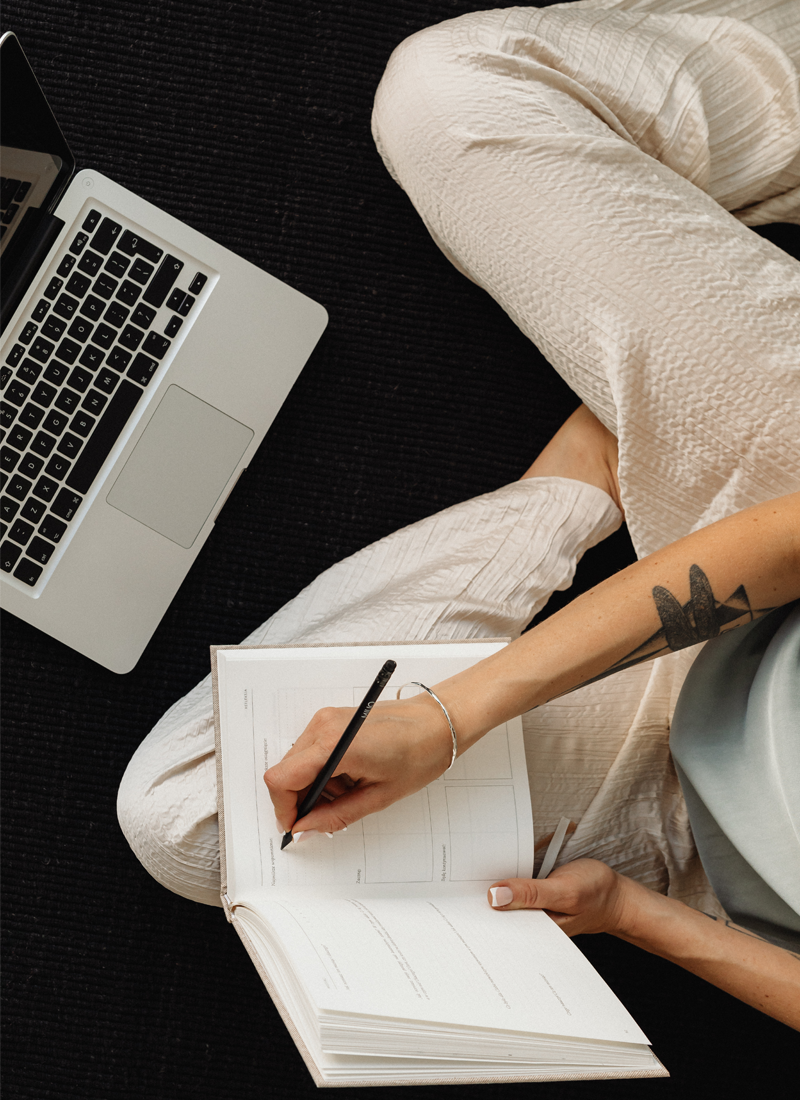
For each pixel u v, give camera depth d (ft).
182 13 3.49
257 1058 3.57
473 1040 1.85
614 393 2.74
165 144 3.49
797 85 2.78
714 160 2.98
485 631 3.05
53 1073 3.53
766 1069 3.63
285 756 2.30
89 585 3.11
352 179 3.55
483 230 2.84
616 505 3.24
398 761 2.19
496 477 3.61
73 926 3.53
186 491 3.13
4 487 3.06
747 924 2.64
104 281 3.05
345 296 3.56
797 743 2.18
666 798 3.00
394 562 3.08
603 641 2.26
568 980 2.08
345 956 1.92
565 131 2.69
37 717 3.50
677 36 2.89
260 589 3.54
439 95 2.78
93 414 3.08
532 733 2.88
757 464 2.70
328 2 3.52
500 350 3.60
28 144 2.73
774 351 2.59
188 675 3.51
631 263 2.65
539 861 2.95
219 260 3.09
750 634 2.47
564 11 2.91
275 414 3.16
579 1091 3.59
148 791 2.76
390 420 3.58
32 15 3.45
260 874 2.22
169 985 3.56
